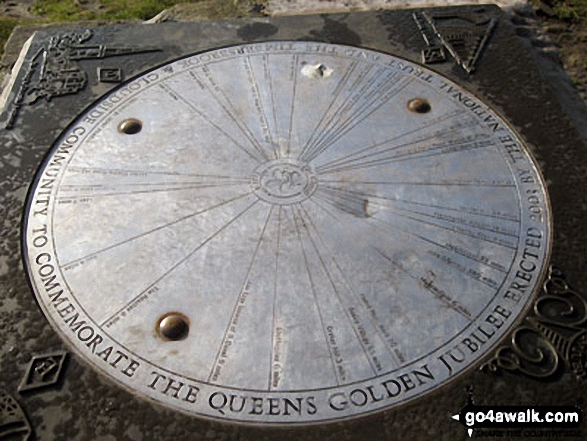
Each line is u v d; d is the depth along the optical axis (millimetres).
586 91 913
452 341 572
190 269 627
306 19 897
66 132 750
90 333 582
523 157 721
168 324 583
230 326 584
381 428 523
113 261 633
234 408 535
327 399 539
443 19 895
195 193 692
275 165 718
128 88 802
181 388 546
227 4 1026
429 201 682
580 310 591
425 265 627
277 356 564
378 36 871
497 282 613
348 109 777
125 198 686
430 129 752
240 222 665
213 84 807
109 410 533
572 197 682
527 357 560
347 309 595
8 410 531
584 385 543
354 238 650
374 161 721
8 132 746
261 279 619
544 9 1043
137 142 740
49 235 653
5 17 1279
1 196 684
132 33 874
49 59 834
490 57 837
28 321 588
